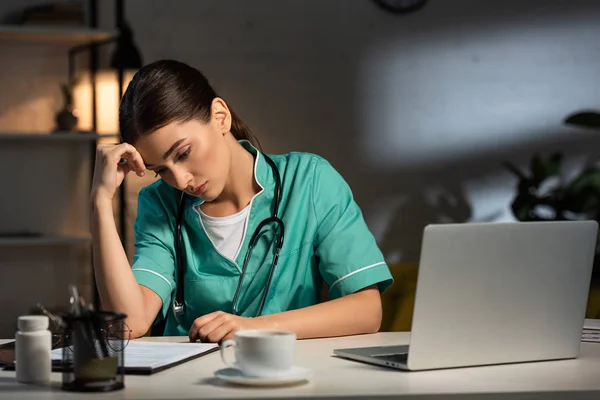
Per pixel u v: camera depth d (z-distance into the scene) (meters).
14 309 4.53
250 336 1.30
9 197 4.53
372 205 4.84
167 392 1.25
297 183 2.09
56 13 4.16
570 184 4.54
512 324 1.51
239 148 2.06
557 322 1.56
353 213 2.09
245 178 2.05
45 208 4.59
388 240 4.86
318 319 1.81
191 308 2.07
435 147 4.90
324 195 2.09
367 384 1.31
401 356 1.50
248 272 2.05
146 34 4.56
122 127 1.85
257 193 2.06
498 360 1.50
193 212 2.06
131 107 1.81
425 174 4.89
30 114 4.49
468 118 4.93
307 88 4.76
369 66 4.82
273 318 1.76
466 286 1.44
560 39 4.99
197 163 1.82
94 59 4.48
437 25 4.88
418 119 4.88
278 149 4.72
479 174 4.95
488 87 4.94
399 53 4.85
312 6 4.74
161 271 2.03
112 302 1.86
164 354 1.52
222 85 4.66
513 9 4.95
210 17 4.63
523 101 4.97
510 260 1.49
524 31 4.96
